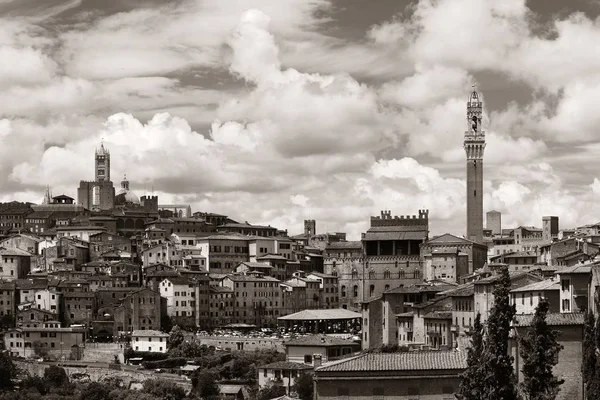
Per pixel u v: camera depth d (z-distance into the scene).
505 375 176.12
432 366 195.38
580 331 193.75
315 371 196.25
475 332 182.25
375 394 194.25
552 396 174.62
